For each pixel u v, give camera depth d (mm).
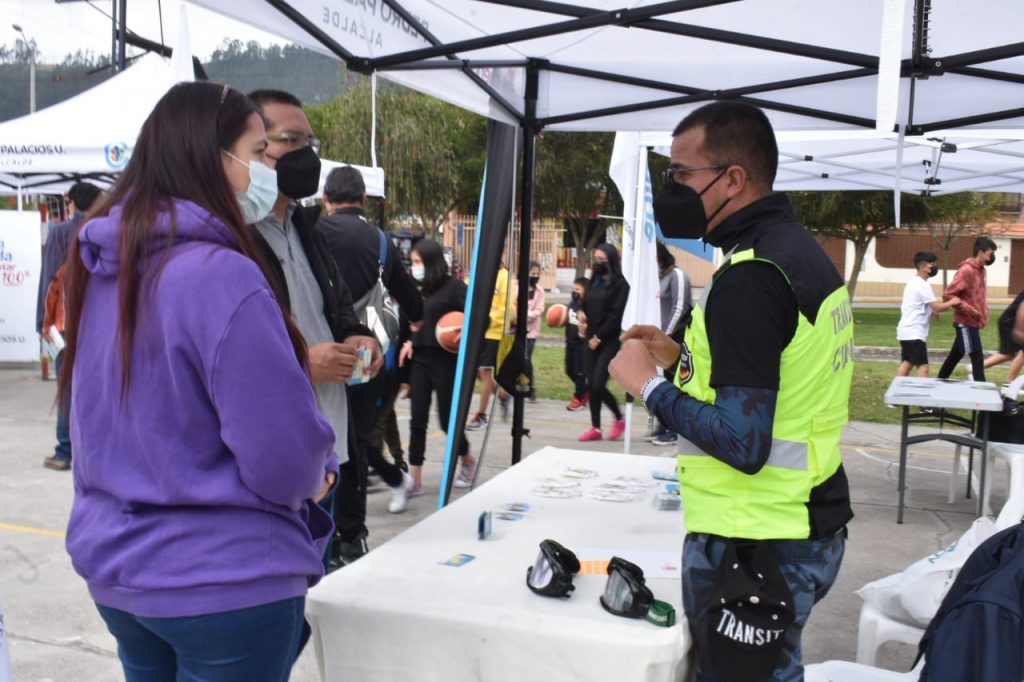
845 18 2887
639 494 3256
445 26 3242
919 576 2744
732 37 3039
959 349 10469
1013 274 40438
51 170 6980
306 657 3447
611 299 7633
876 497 6277
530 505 3076
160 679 1678
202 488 1481
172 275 1458
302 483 1525
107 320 1535
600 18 2816
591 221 28344
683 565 1925
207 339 1439
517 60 3846
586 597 2186
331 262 2789
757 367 1669
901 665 3510
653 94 4082
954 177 8477
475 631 2020
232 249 1544
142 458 1490
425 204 24172
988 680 1749
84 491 1605
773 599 1739
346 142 22406
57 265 7141
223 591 1485
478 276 4051
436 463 6891
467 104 3725
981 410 5211
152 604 1483
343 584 2234
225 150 1648
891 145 7328
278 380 1472
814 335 1722
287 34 2619
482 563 2436
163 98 1617
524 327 4492
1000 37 2980
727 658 1768
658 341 2496
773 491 1770
